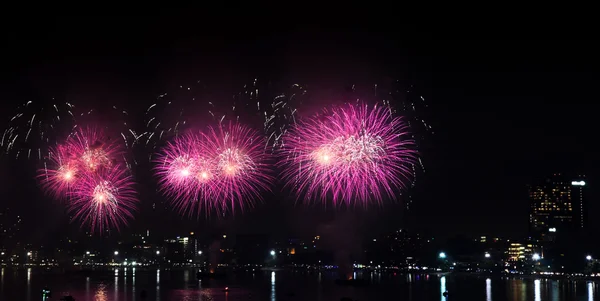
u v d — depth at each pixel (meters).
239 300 193.88
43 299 188.75
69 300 184.12
